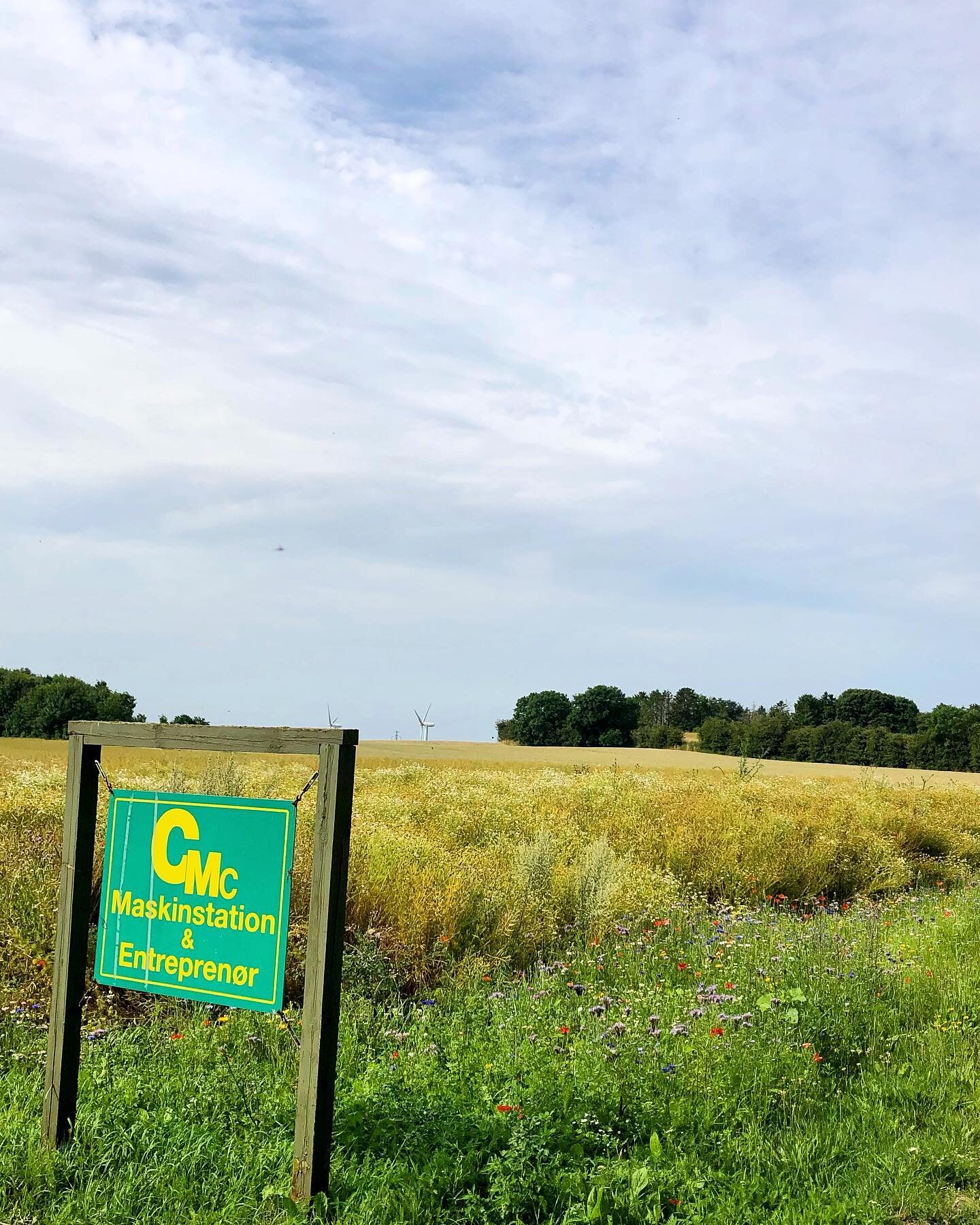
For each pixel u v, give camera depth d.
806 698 96.88
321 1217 3.35
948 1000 6.30
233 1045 5.14
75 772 4.05
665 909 8.92
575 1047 4.97
